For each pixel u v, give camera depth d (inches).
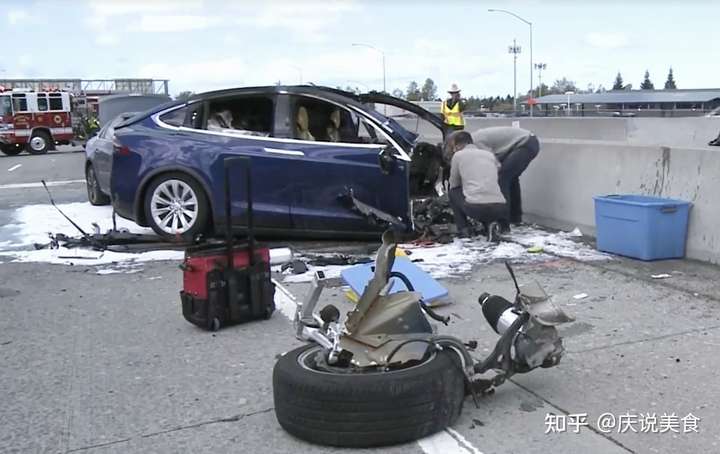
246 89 322.3
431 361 138.6
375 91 343.9
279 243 325.7
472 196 304.7
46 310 227.9
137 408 154.5
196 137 316.5
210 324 202.2
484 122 950.4
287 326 207.8
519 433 139.6
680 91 2511.1
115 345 194.4
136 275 270.4
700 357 175.2
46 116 1223.5
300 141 310.3
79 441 140.3
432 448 134.1
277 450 135.3
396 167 301.7
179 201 315.3
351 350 142.6
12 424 147.9
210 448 136.6
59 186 597.0
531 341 147.9
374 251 302.7
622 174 302.7
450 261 279.1
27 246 328.5
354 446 134.1
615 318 205.8
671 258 272.7
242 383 166.6
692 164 270.4
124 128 328.8
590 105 2409.0
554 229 341.7
